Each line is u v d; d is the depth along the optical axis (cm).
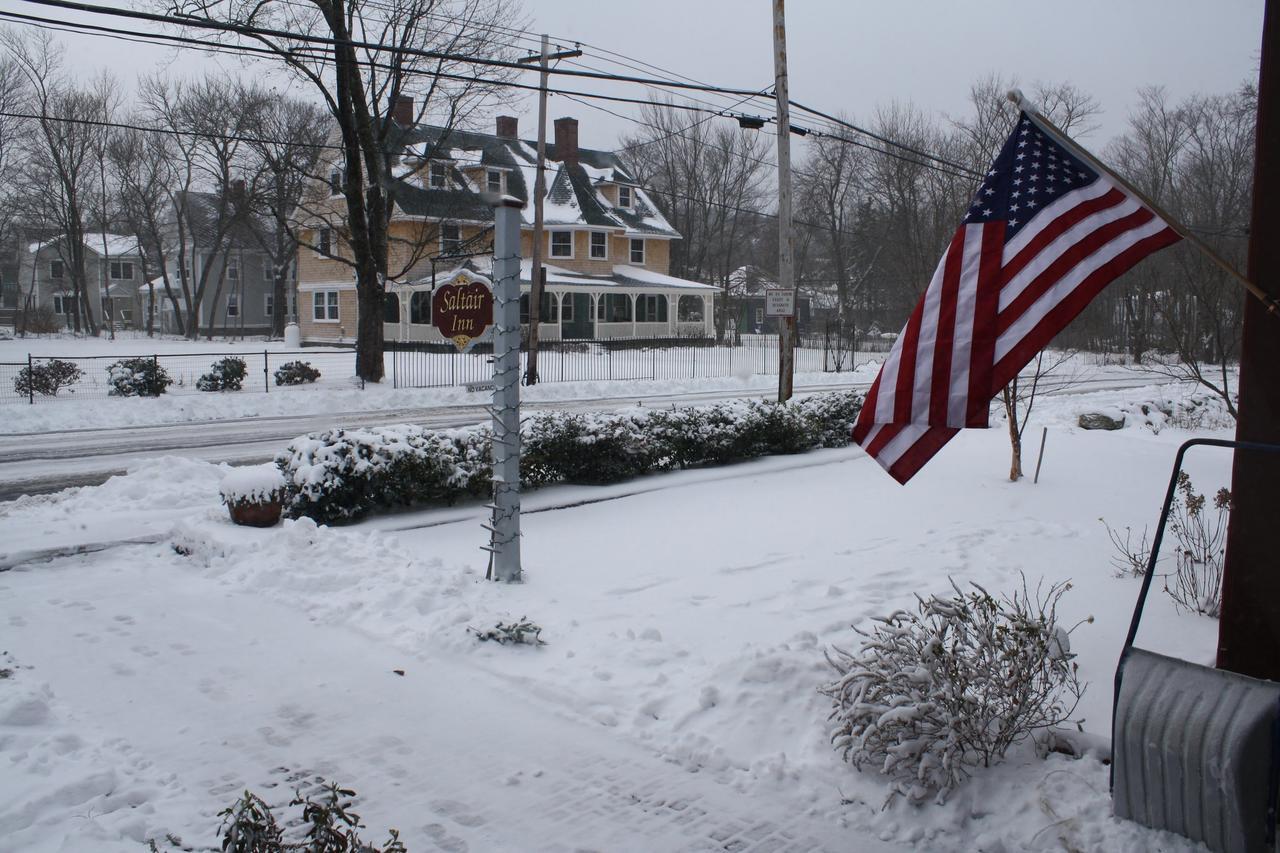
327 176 4403
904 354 501
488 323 891
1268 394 471
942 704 480
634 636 689
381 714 580
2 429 1953
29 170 5934
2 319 7531
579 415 1339
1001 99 4753
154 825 441
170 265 7512
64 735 526
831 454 1623
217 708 586
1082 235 480
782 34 1797
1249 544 480
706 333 5141
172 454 1647
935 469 1451
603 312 4856
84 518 1065
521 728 564
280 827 441
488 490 1198
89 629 725
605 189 5091
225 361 2773
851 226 6719
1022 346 475
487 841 442
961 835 446
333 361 3691
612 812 470
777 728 543
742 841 446
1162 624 710
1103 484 1320
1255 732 387
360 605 768
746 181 6781
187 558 930
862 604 778
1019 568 891
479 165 4384
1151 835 414
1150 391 2662
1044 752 492
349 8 2483
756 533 1052
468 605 758
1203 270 1041
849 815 468
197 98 5550
